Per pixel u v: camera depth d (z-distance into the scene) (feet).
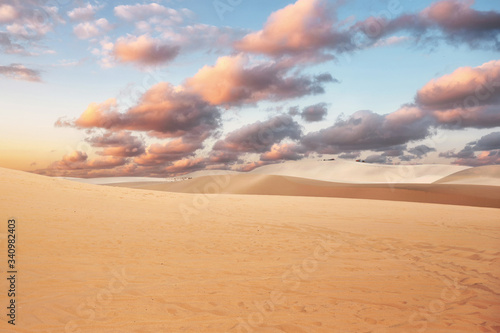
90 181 344.49
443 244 33.27
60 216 41.81
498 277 23.22
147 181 315.37
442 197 129.39
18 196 52.06
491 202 120.57
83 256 26.27
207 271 23.91
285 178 176.35
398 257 28.50
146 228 39.06
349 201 79.97
